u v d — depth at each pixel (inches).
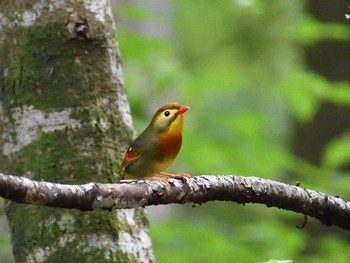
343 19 651.5
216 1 821.2
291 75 617.6
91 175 277.4
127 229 277.4
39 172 277.9
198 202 252.8
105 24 289.1
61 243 272.7
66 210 273.3
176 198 246.2
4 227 609.0
